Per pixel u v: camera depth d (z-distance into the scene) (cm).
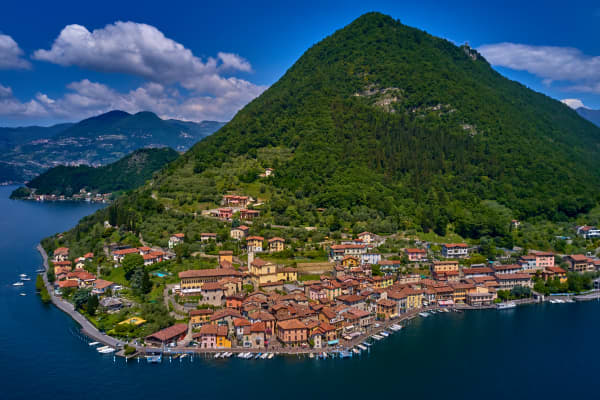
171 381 17412
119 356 19138
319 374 18350
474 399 17012
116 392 16650
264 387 17225
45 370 18062
